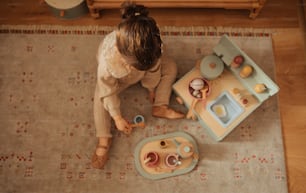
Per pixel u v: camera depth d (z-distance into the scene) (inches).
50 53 65.7
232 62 58.7
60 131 62.0
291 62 66.4
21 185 59.1
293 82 65.2
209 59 60.1
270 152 61.5
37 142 61.3
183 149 58.3
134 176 59.9
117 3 62.6
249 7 63.7
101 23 67.5
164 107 61.1
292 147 62.1
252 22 68.3
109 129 59.8
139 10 43.0
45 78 64.4
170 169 59.6
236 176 60.2
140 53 41.4
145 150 60.5
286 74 65.6
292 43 67.4
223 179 60.1
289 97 64.4
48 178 59.6
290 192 59.9
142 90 64.3
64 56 65.6
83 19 67.7
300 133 62.7
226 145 61.6
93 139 61.7
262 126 62.7
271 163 61.0
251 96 60.1
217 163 60.7
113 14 68.1
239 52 58.4
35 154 60.7
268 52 66.6
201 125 62.4
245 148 61.6
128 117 63.0
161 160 60.1
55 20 67.6
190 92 60.1
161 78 61.4
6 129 61.7
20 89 63.7
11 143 61.1
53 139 61.6
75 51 65.9
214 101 60.4
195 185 59.7
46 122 62.4
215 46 60.3
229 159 61.0
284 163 61.1
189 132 62.2
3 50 65.6
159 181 59.7
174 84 61.1
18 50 65.6
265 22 68.4
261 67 65.6
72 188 59.4
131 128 60.7
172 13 68.4
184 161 60.1
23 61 65.2
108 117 59.4
